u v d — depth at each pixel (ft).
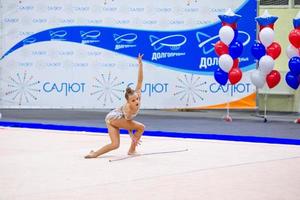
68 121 48.26
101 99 51.42
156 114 54.54
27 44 51.01
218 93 51.21
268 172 27.76
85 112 55.77
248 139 38.99
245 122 48.93
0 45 50.90
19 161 30.22
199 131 42.60
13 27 50.80
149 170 28.07
